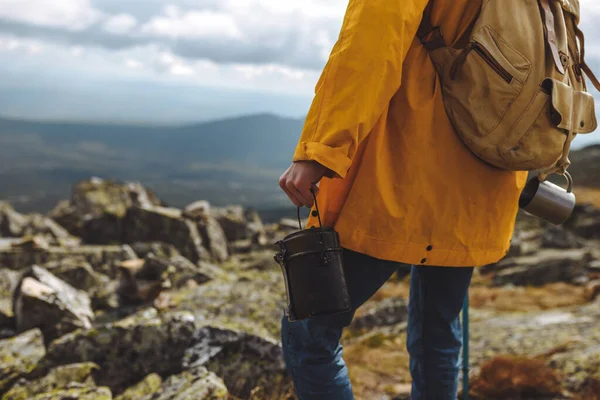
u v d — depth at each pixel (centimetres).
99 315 768
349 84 158
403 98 177
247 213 2877
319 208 185
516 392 496
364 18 160
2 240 1825
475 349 763
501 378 506
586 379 496
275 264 1769
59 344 459
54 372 431
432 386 233
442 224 179
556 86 161
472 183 180
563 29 172
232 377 456
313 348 195
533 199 220
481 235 187
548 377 504
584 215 4316
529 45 163
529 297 1967
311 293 169
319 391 195
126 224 1752
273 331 730
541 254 2934
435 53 176
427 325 230
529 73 161
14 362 453
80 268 1020
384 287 1762
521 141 164
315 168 161
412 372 239
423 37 179
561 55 169
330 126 158
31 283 704
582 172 10150
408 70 178
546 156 167
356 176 177
